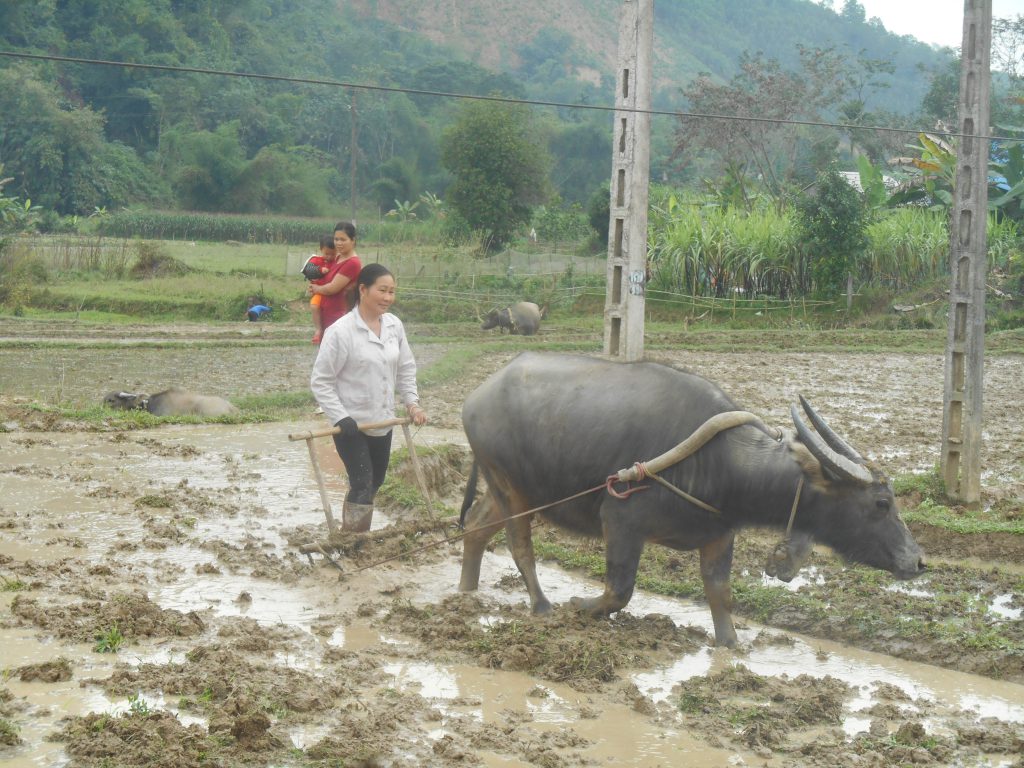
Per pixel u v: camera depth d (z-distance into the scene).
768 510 5.88
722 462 5.85
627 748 4.77
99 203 72.06
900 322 27.00
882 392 17.44
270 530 8.23
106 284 33.75
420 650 5.86
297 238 64.00
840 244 27.67
